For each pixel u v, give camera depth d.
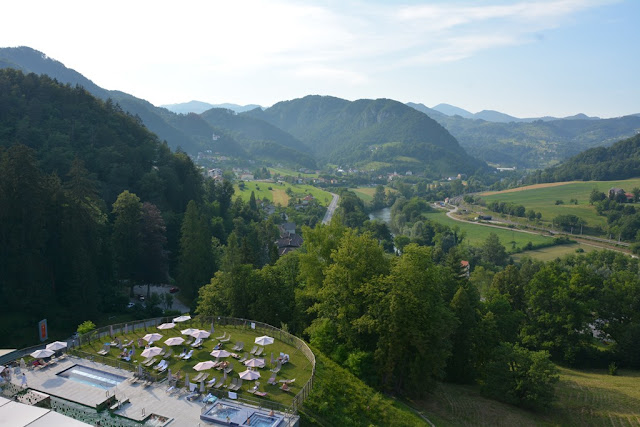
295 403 33.91
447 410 47.09
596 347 77.69
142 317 83.06
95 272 81.44
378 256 52.09
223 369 39.44
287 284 63.59
